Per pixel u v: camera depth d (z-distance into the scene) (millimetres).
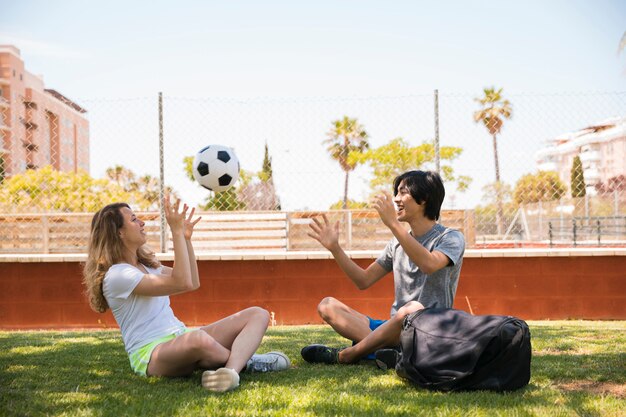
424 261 3125
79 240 7719
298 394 2750
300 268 6562
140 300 3121
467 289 6547
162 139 6531
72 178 7051
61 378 3164
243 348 3027
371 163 6566
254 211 6664
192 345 2949
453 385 2781
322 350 3580
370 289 6547
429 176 3400
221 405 2553
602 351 3957
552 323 6055
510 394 2736
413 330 2955
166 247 6613
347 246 7555
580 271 6539
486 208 7875
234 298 6562
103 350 4133
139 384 2996
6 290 6527
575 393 2768
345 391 2822
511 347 2781
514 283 6539
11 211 7465
